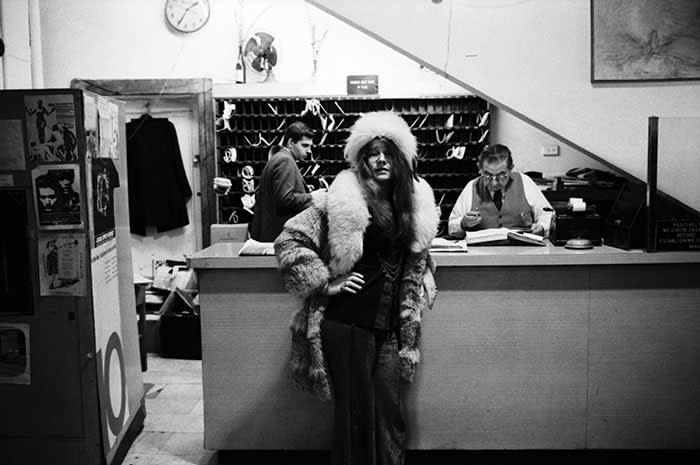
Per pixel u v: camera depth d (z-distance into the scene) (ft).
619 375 9.46
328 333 7.82
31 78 17.58
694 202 9.36
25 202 8.56
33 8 18.07
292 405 9.52
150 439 10.72
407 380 8.13
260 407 9.55
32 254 8.63
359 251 7.61
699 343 9.43
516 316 9.37
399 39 10.42
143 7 19.04
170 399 12.60
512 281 9.32
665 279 9.35
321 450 9.66
